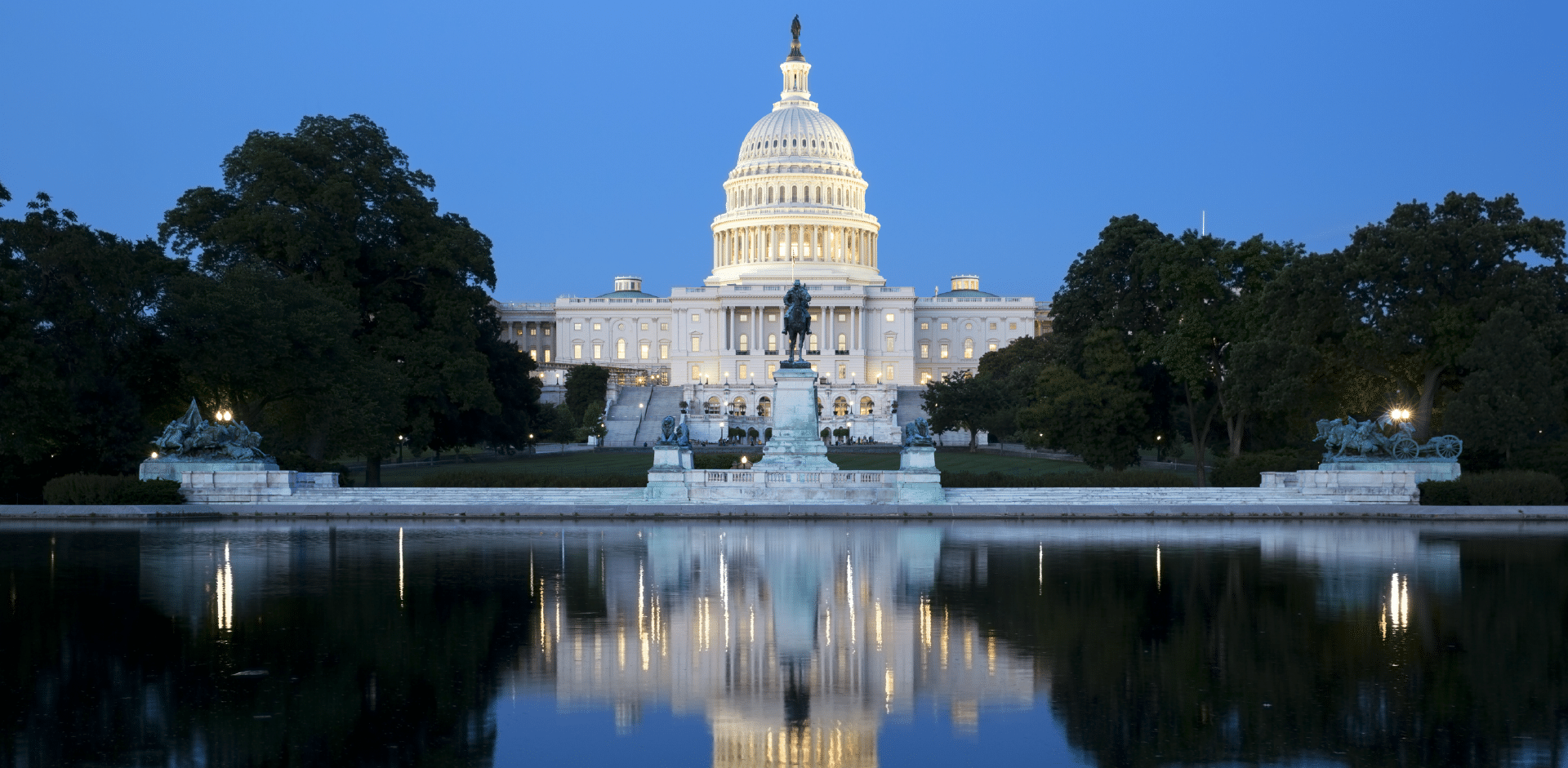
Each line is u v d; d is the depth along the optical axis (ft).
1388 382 247.09
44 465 216.13
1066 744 65.62
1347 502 200.34
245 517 191.21
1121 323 283.18
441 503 205.16
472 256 295.07
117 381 222.07
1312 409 251.80
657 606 102.99
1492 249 226.99
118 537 158.30
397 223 294.25
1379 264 232.53
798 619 97.71
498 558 134.51
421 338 284.20
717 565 128.67
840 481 205.26
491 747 65.16
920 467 203.72
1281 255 271.28
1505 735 66.18
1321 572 122.72
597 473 298.35
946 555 137.18
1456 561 131.34
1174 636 90.84
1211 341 271.08
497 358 322.75
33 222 208.33
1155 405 291.58
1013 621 96.48
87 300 209.67
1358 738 65.98
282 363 235.20
